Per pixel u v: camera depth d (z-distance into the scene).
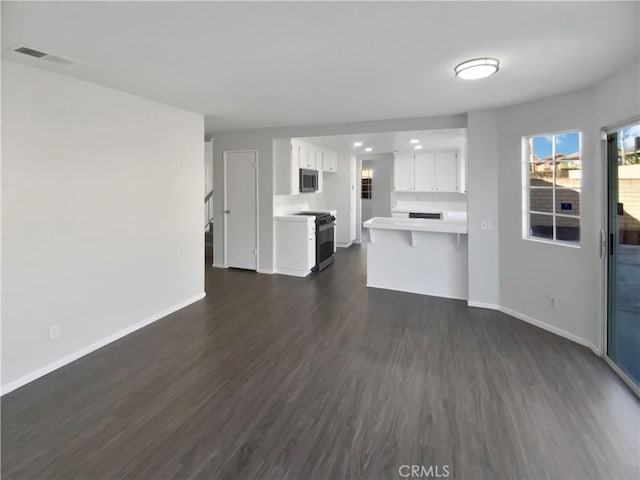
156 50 2.42
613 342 2.99
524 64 2.66
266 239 6.09
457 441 2.11
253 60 2.60
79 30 2.11
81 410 2.42
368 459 1.98
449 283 4.86
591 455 1.99
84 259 3.17
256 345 3.42
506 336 3.58
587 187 3.26
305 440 2.13
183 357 3.18
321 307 4.48
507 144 4.05
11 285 2.63
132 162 3.61
